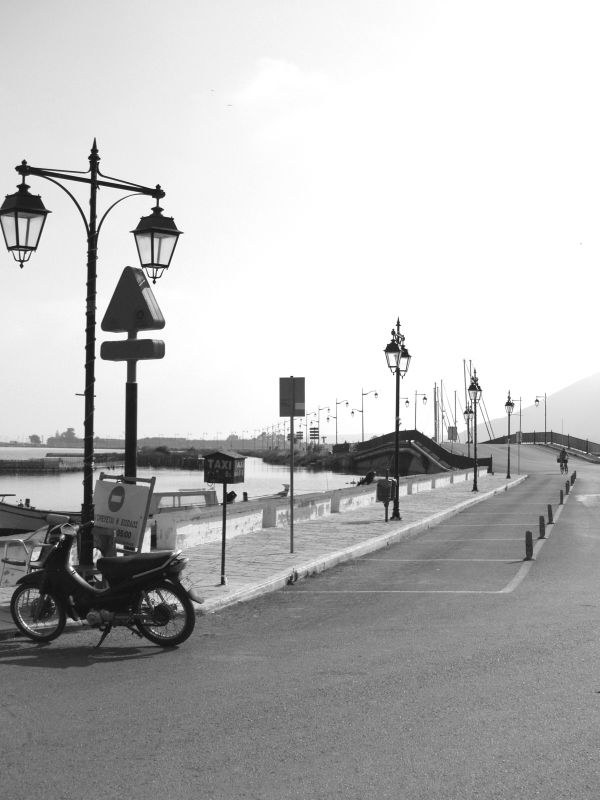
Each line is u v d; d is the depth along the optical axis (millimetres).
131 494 11336
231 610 11336
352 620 10578
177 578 9133
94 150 11109
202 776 5238
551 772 5230
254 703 6820
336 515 27188
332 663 8203
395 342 26422
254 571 14109
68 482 110250
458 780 5125
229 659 8445
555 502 36875
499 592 12766
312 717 6414
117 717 6477
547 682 7355
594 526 24781
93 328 10922
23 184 10930
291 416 16281
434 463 87500
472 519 28047
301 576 14406
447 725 6172
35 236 11070
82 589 9203
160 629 9688
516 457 101750
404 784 5074
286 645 9094
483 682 7395
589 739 5812
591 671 7723
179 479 118500
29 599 9883
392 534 20828
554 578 14250
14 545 14047
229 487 80250
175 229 11734
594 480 60562
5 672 7961
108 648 9016
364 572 15250
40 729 6195
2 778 5238
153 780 5184
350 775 5227
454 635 9523
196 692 7184
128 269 12289
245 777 5215
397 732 6027
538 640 9156
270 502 22516
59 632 9375
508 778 5145
